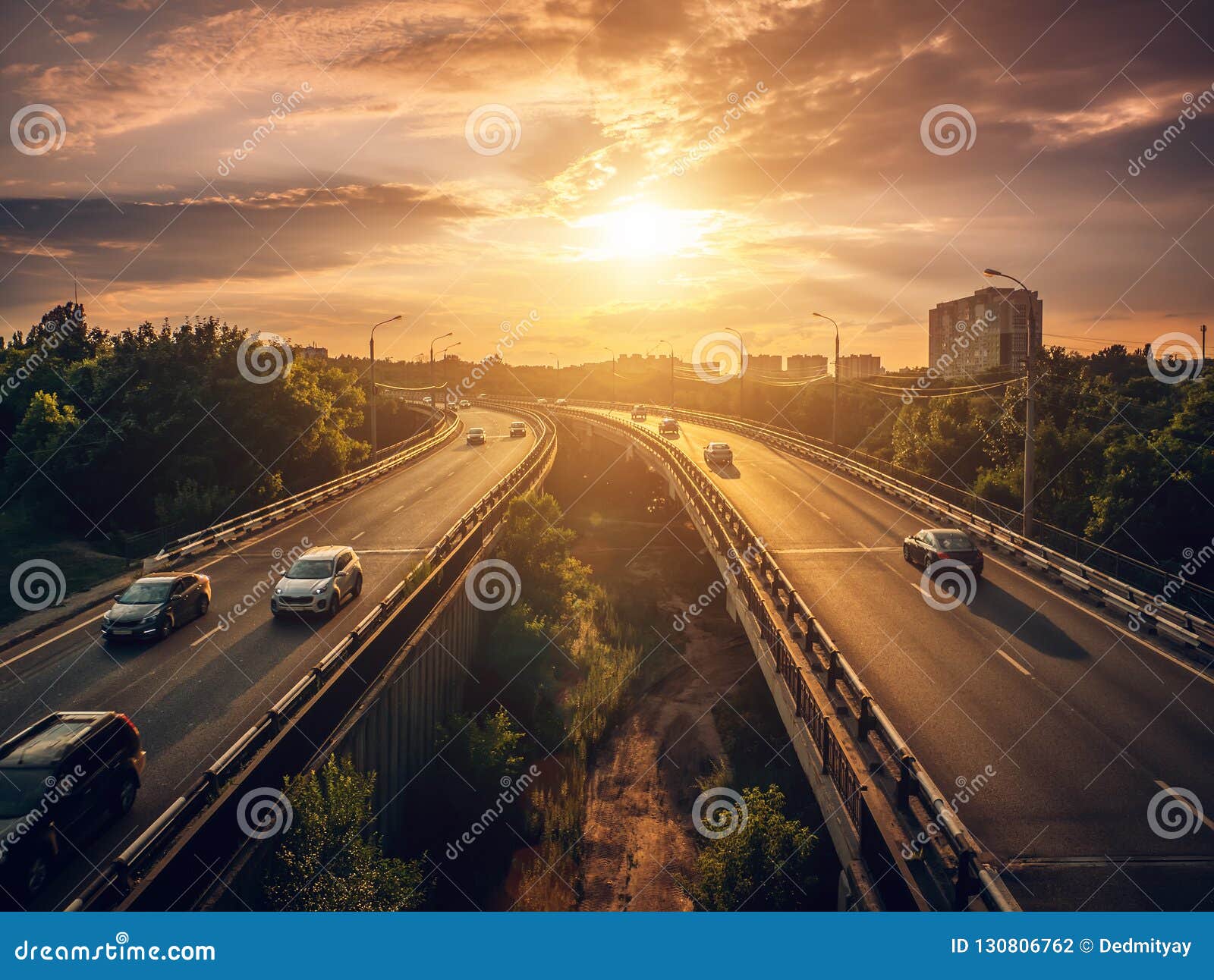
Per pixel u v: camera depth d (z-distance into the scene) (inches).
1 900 451.2
